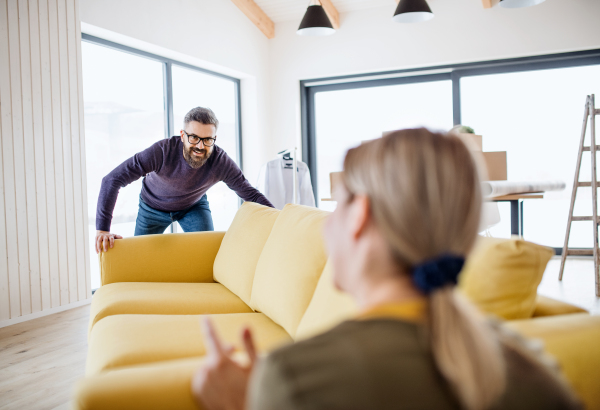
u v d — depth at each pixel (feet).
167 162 8.77
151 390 2.62
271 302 5.38
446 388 1.27
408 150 1.42
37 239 10.66
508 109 17.06
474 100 17.43
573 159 16.44
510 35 16.20
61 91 11.16
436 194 1.37
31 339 9.12
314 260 4.96
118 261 7.91
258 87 18.93
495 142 17.26
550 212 16.80
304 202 15.21
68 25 11.27
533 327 2.87
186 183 9.05
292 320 4.82
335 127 19.69
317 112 19.97
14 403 6.45
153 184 9.25
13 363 7.89
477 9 16.52
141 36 13.23
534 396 1.40
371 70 18.07
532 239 17.08
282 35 19.43
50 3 10.83
